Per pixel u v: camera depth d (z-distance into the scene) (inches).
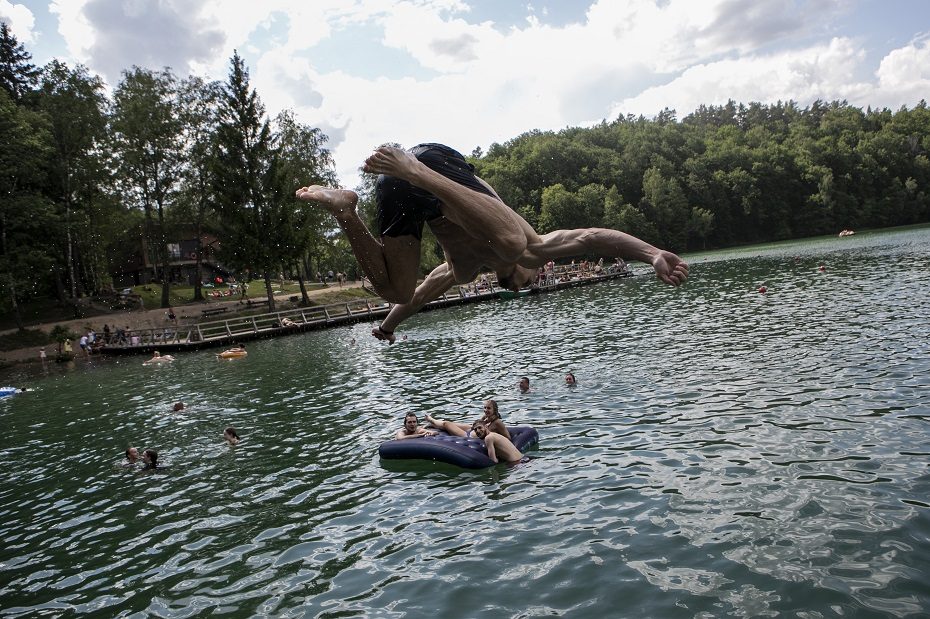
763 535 310.5
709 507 347.9
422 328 1485.0
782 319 943.7
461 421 592.4
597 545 320.8
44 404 997.2
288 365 1125.1
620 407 567.2
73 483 546.6
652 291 1713.8
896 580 262.2
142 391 1011.9
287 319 1814.7
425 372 883.4
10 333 1827.0
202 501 459.5
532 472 435.8
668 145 4517.7
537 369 789.9
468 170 151.4
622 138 4756.4
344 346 1326.3
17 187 1916.8
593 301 1637.6
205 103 2199.8
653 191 3833.7
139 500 480.1
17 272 1844.2
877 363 606.2
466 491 417.4
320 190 146.6
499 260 157.8
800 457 402.0
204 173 2193.7
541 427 538.9
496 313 1635.1
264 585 322.0
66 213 1982.0
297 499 440.8
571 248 150.3
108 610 316.2
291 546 365.7
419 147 151.9
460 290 2105.1
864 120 5364.2
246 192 1987.0
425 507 399.2
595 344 925.8
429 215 153.5
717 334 882.1
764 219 4271.7
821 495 346.0
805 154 4384.8
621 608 264.2
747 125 6466.5
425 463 482.3
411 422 526.9
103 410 880.3
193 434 666.8
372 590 304.0
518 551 325.1
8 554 406.0
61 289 2142.0
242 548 370.6
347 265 3405.5
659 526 332.8
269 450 572.4
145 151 2139.5
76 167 2022.6
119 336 1756.9
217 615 298.2
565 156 4180.6
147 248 2839.6
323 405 741.9
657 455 435.8
